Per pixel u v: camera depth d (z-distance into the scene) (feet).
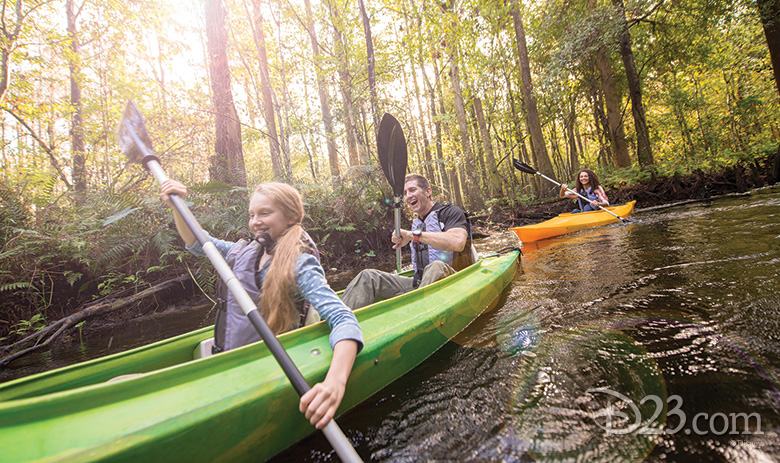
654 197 33.06
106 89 26.84
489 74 49.73
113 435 2.62
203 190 15.31
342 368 3.58
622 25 29.66
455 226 8.30
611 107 39.99
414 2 32.40
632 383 4.34
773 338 4.87
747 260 8.61
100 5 24.97
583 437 3.54
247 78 31.55
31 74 22.20
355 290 6.88
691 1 35.09
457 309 6.67
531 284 9.66
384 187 23.13
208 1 19.43
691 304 6.48
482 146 50.42
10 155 20.52
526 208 36.65
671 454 3.18
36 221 13.74
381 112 27.71
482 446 3.58
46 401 2.71
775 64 27.81
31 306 12.14
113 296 13.44
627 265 10.19
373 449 3.69
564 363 5.04
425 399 4.51
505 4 36.17
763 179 32.35
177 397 3.13
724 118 52.24
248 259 4.48
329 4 26.13
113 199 14.20
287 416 3.56
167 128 22.50
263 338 3.51
